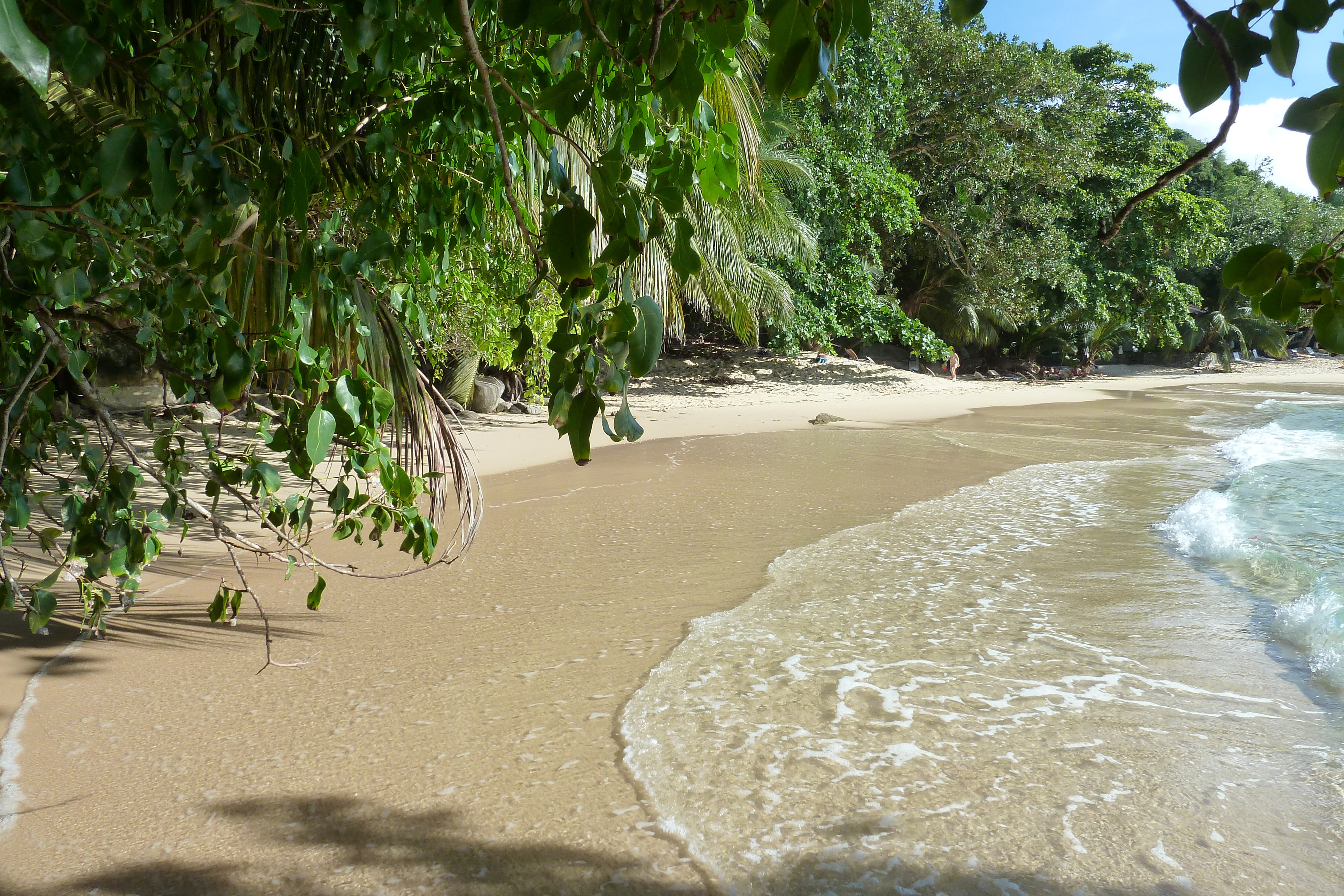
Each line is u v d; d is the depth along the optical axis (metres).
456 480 4.74
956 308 29.89
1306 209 43.28
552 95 1.45
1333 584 6.15
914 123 25.39
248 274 3.37
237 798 3.13
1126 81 31.55
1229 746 3.68
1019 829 3.01
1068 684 4.30
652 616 5.22
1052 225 28.30
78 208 2.05
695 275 1.58
